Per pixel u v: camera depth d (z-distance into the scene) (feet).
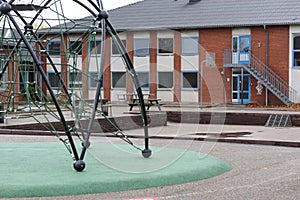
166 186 29.50
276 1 133.80
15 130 61.26
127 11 142.72
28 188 27.27
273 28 126.93
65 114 80.12
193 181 31.12
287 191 28.32
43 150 42.52
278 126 81.71
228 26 129.08
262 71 126.82
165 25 133.59
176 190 28.37
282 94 122.93
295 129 75.51
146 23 135.74
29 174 30.96
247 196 26.99
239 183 30.50
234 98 130.62
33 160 36.70
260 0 135.95
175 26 132.67
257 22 126.82
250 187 29.35
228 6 136.98
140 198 26.23
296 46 125.70
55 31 105.19
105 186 28.27
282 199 26.35
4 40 43.21
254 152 45.57
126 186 28.71
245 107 115.96
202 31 132.57
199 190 28.43
